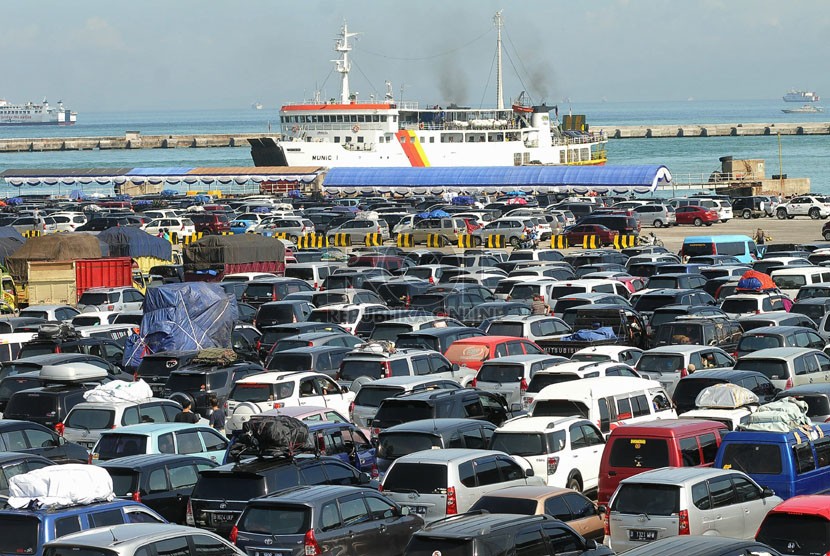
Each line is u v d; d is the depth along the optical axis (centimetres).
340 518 2136
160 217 12012
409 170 15438
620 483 2252
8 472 2619
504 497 2227
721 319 4266
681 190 17150
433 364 3816
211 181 16875
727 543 1747
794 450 2467
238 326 5069
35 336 4712
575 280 5600
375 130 16562
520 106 17475
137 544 1811
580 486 2766
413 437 2652
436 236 10594
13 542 1973
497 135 16975
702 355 3738
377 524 2197
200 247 6769
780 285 5641
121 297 6062
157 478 2505
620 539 2220
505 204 12888
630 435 2569
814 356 3716
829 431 2655
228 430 3356
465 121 17138
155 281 7131
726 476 2275
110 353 4625
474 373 3888
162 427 2823
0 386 3600
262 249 6856
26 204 14800
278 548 2077
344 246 10719
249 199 14862
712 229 11425
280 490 2223
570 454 2748
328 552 2084
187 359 3897
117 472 2486
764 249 7788
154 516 2142
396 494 2392
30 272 6531
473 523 1941
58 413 3341
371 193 15625
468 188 14912
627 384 3088
